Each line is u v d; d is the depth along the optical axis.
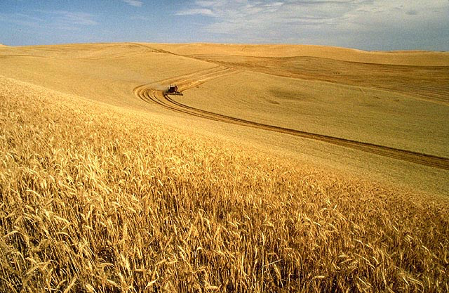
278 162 11.49
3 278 2.43
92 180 4.02
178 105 47.22
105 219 3.06
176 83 62.72
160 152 7.05
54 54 92.19
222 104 50.16
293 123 41.53
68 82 51.72
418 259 3.29
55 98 19.22
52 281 2.52
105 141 7.76
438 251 3.65
